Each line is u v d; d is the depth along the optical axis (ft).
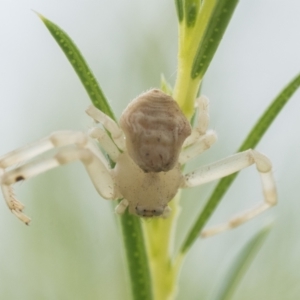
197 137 0.33
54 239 0.37
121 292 0.37
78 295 0.37
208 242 0.37
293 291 0.37
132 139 0.32
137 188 0.32
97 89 0.31
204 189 0.36
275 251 0.37
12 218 0.37
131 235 0.30
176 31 0.37
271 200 0.34
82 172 0.37
